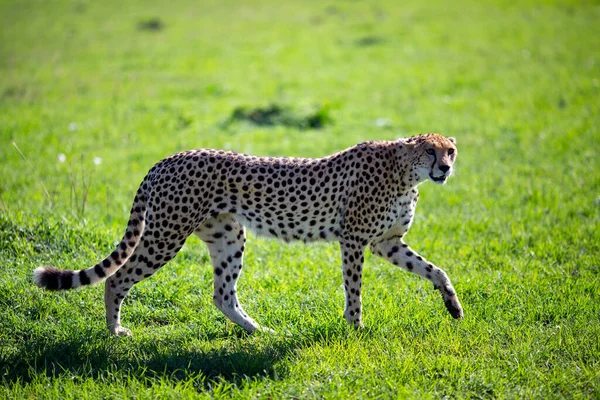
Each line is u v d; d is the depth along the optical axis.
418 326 13.86
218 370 12.35
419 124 31.44
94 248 17.34
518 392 11.49
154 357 12.64
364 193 13.88
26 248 16.73
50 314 14.52
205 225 14.41
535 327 13.76
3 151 27.44
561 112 31.58
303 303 15.21
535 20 53.00
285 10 66.25
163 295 15.51
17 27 60.84
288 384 11.69
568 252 17.69
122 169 25.89
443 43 48.09
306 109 33.69
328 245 18.75
